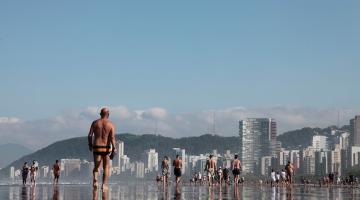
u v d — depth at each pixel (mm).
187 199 21359
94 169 20922
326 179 80125
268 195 27094
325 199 23297
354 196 27812
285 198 23672
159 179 76000
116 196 23406
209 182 50562
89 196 22859
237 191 33562
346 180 81875
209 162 50562
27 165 53406
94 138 20641
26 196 23266
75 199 20156
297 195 27984
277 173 65062
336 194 31172
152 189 35781
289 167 59906
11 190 32125
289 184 60250
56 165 52625
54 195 24109
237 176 48875
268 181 86750
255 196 25500
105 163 20953
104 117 20828
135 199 20797
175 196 24156
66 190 31938
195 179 75312
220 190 35281
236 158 48812
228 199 21844
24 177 53312
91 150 20797
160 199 21047
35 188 37438
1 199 20625
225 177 59875
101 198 20656
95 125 20641
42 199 20531
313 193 32312
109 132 20625
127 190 32875
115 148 20719
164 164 53844
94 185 20953
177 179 47156
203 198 22484
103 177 21156
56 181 52875
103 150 20594
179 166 46906
